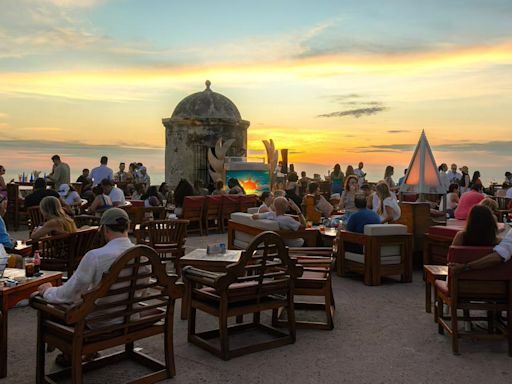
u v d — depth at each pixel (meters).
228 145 17.73
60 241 6.50
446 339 5.04
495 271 4.55
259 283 4.67
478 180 14.69
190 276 4.84
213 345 4.82
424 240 8.09
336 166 17.44
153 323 4.05
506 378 4.12
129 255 3.66
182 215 12.55
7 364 4.32
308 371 4.23
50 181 14.60
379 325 5.50
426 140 9.41
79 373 3.53
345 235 7.88
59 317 3.69
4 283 4.34
